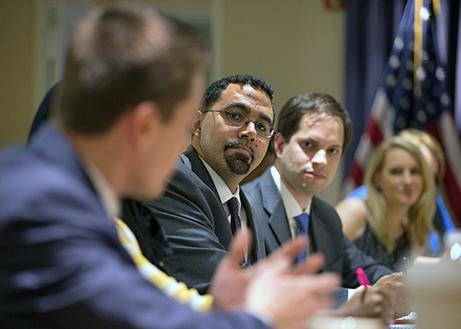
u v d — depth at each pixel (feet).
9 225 7.30
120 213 12.03
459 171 31.09
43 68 37.76
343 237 21.42
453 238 8.54
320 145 20.26
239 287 8.27
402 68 31.14
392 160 24.25
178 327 7.24
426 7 30.66
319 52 36.14
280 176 20.49
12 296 7.25
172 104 8.18
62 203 7.54
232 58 36.50
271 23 36.42
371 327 8.97
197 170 17.02
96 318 7.17
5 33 37.65
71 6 37.86
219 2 36.76
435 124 31.17
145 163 8.33
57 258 7.26
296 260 19.62
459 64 31.89
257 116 17.02
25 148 8.38
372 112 31.68
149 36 8.13
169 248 12.91
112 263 7.44
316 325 8.68
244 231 8.64
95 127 8.07
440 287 8.05
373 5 33.42
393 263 24.03
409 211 24.61
